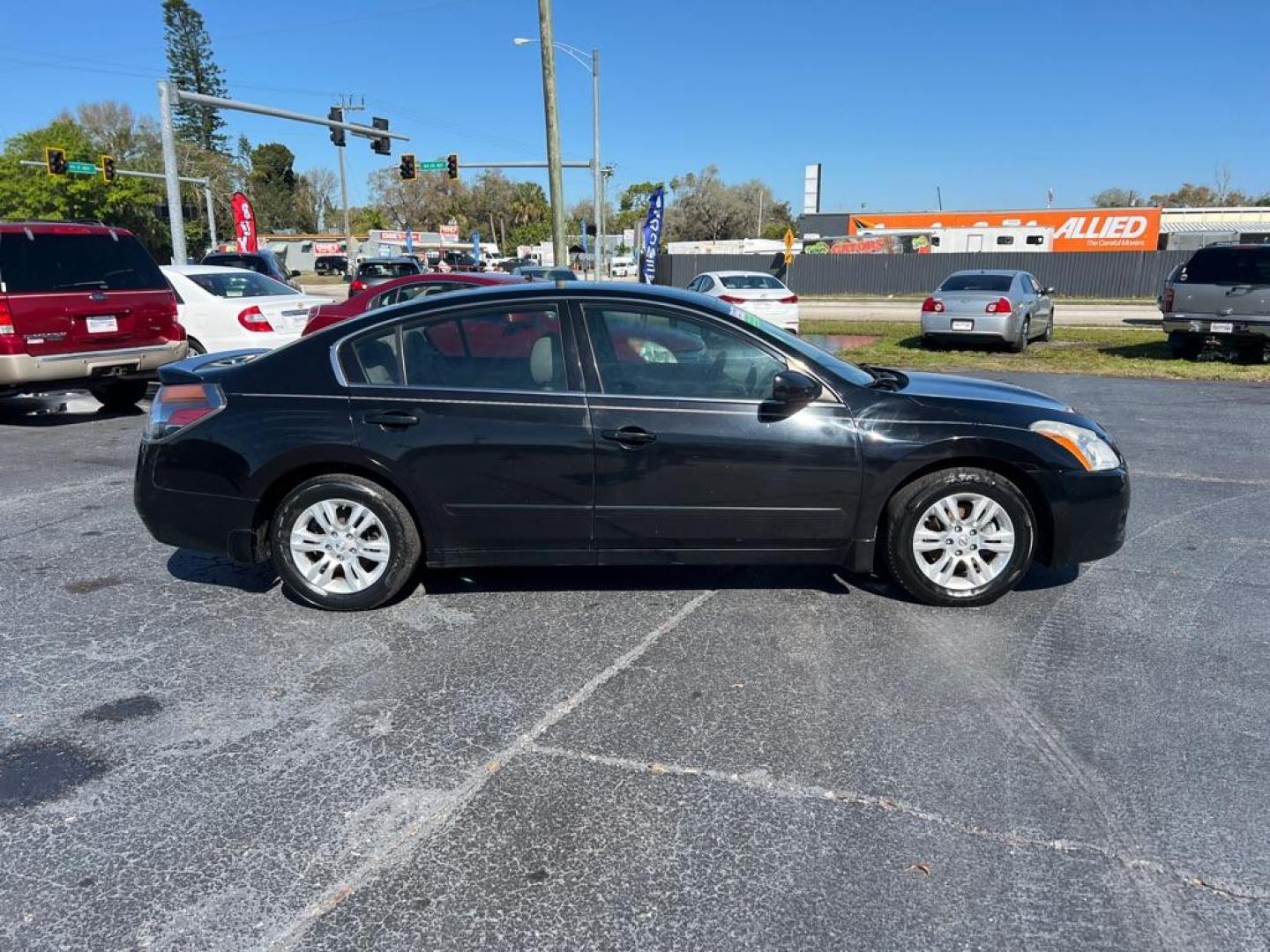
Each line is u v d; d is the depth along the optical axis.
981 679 3.73
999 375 12.90
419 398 4.27
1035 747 3.21
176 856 2.67
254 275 12.22
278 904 2.48
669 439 4.21
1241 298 12.95
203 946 2.33
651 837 2.75
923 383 4.71
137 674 3.81
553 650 4.03
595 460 4.24
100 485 6.97
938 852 2.67
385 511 4.32
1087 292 36.00
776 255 40.38
